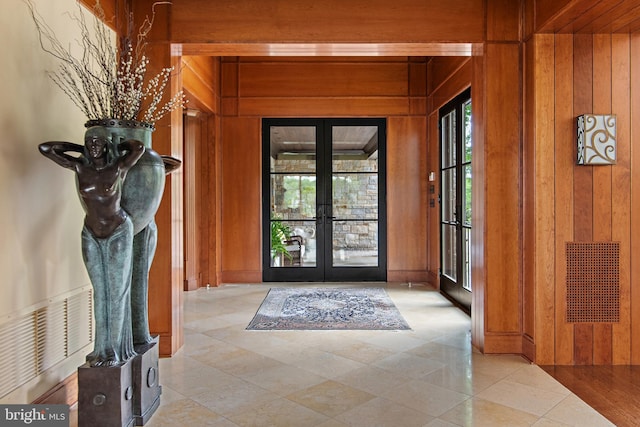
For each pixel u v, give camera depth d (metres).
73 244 2.62
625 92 3.19
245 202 6.27
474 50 3.52
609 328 3.21
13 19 2.14
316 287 5.98
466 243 4.82
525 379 2.90
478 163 3.49
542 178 3.19
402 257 6.30
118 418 2.11
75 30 2.67
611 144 3.14
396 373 2.99
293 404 2.53
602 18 2.92
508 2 3.36
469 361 3.23
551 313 3.20
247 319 4.39
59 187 2.49
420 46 3.42
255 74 6.21
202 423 2.31
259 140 6.24
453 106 5.21
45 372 2.34
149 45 3.33
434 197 5.93
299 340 3.72
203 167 6.08
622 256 3.20
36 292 2.28
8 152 2.10
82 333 2.71
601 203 3.20
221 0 3.32
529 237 3.28
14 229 2.13
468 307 4.68
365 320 4.32
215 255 6.09
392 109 6.23
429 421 2.32
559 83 3.19
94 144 2.01
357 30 3.33
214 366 3.13
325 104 6.21
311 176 6.36
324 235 6.36
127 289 2.21
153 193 2.28
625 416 2.38
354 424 2.29
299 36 3.33
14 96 2.14
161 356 3.32
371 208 6.36
